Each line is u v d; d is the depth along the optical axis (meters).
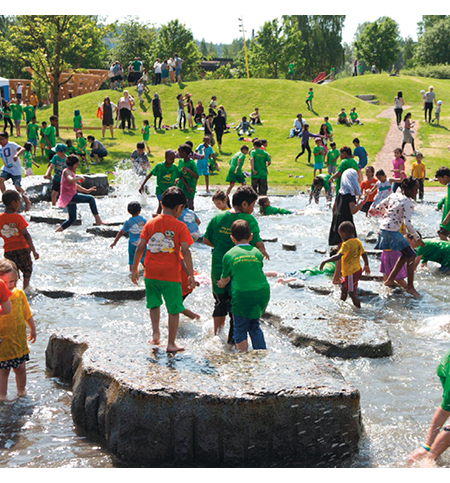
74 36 28.59
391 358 6.17
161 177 12.58
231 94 40.69
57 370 5.68
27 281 8.15
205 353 5.18
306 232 13.09
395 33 84.62
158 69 42.62
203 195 18.94
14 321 5.14
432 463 4.15
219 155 27.47
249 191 6.34
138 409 4.21
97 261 10.07
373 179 14.23
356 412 4.34
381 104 49.12
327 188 17.25
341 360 6.09
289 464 4.23
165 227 5.20
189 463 4.20
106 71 48.03
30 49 40.56
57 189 15.08
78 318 7.24
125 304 7.91
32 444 4.45
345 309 7.84
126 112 32.00
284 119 36.25
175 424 4.19
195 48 76.62
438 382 5.58
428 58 85.88
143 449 4.20
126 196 18.14
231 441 4.18
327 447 4.26
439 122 34.00
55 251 10.71
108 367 4.69
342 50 92.12
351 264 7.91
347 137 31.06
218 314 6.44
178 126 33.62
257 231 6.34
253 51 80.94
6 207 7.95
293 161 26.98
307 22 90.69
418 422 4.79
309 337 6.40
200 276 9.16
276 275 9.47
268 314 7.27
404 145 26.50
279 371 4.72
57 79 28.81
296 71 87.00
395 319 7.46
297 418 4.23
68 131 32.50
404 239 8.55
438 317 7.40
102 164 24.11
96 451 4.37
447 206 10.48
